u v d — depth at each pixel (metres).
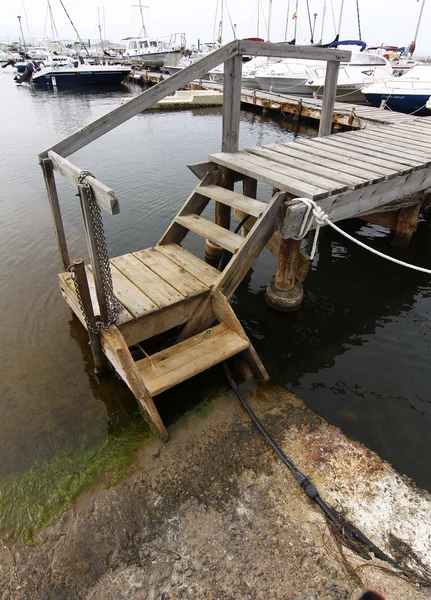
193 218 5.20
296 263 5.20
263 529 2.85
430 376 4.57
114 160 12.04
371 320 5.50
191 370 3.69
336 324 5.39
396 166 5.29
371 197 4.92
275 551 2.72
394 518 2.96
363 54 22.61
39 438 3.58
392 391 4.33
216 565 2.64
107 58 52.19
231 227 7.86
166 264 4.79
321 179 4.70
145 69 41.50
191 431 3.62
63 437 3.59
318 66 22.00
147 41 48.12
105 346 3.82
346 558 2.69
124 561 2.67
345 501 3.06
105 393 4.06
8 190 9.46
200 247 7.06
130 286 4.32
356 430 3.82
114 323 3.79
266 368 4.57
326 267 6.71
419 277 6.50
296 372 4.54
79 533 2.84
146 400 3.46
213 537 2.80
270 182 4.64
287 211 4.18
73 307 4.49
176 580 2.57
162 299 4.10
